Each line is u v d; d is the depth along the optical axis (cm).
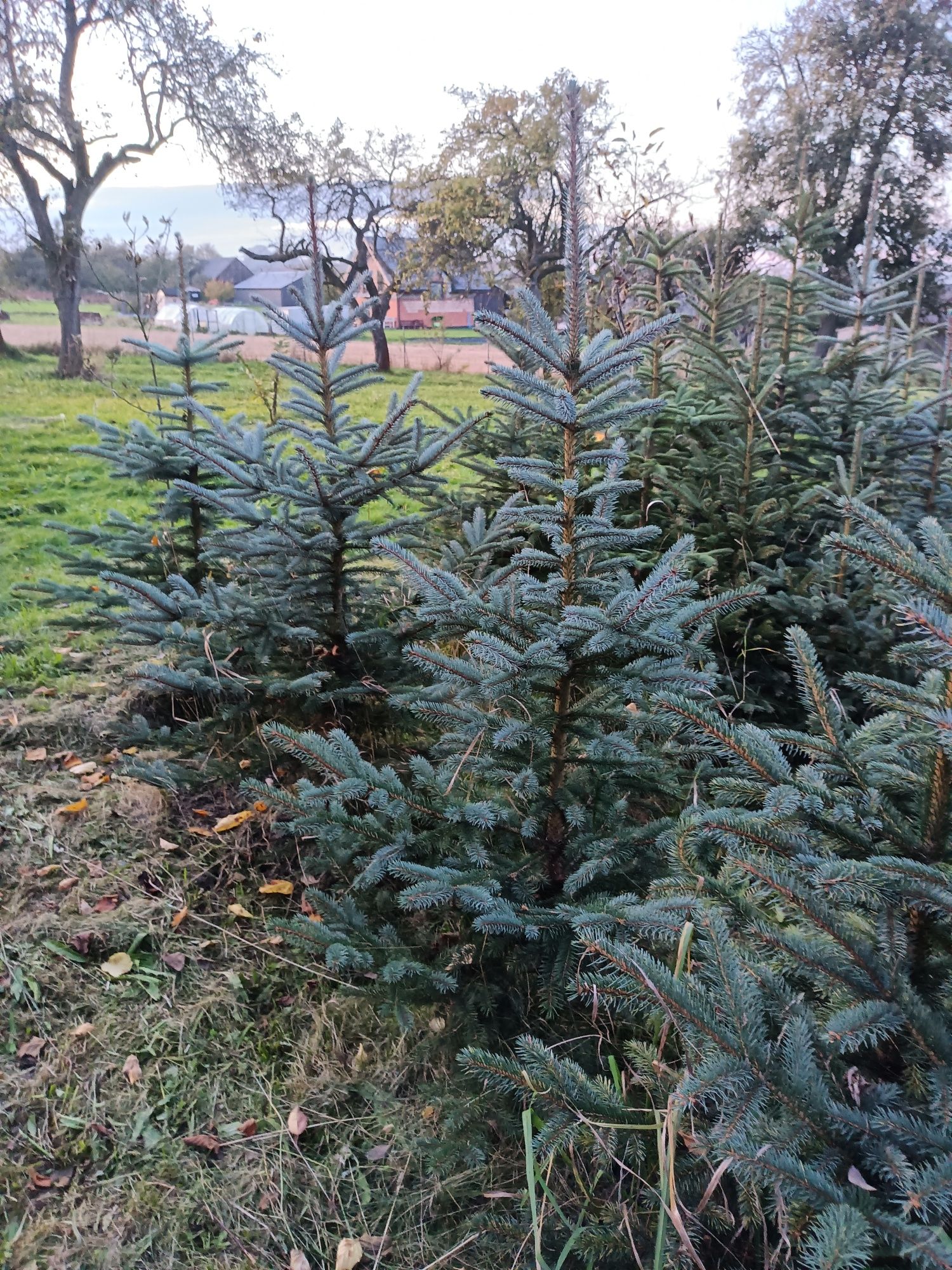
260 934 284
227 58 1833
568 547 239
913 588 163
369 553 355
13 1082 226
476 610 236
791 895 159
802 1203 137
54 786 335
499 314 217
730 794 195
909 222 1538
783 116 1666
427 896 212
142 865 304
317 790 238
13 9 1588
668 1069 190
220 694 358
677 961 192
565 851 256
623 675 231
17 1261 188
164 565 414
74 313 1591
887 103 1580
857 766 179
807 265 561
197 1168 212
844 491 416
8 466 809
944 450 478
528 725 238
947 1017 159
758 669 417
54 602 416
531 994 247
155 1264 191
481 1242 195
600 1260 177
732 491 459
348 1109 230
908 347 655
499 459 242
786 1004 167
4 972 254
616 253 644
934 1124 139
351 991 261
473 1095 225
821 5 1623
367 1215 204
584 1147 182
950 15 1589
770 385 448
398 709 353
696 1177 177
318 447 348
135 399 1211
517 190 1667
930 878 147
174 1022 249
